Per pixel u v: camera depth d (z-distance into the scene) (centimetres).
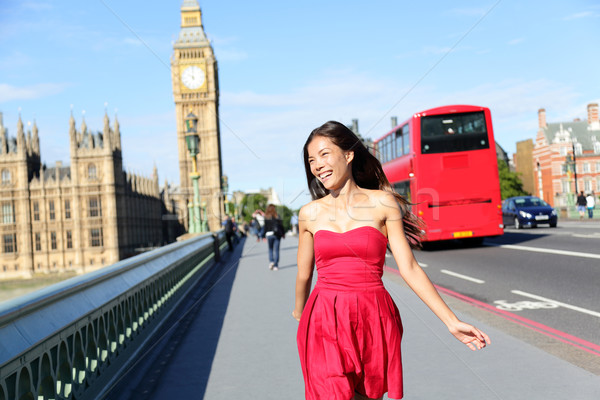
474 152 1547
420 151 1544
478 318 645
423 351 505
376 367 223
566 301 723
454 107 1548
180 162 12569
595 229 2039
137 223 14175
